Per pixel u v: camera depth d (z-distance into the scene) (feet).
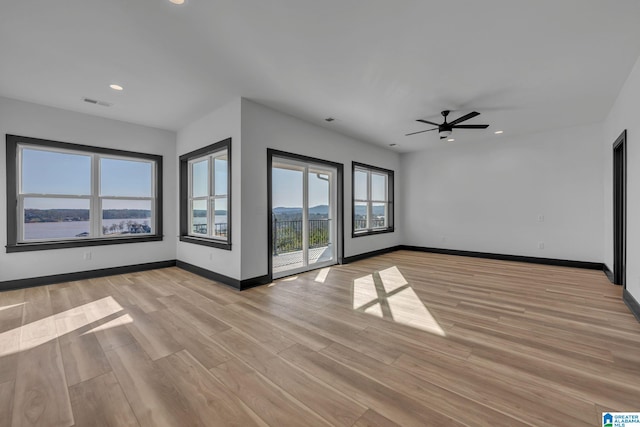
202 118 15.06
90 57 9.25
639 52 9.02
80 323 8.93
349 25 7.75
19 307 10.31
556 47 8.77
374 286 13.12
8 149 12.35
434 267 17.25
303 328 8.59
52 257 13.52
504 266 17.46
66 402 5.34
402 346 7.46
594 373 6.16
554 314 9.57
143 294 11.95
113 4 6.88
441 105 13.44
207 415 5.02
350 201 18.99
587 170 16.63
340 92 12.03
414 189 23.86
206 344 7.59
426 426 4.73
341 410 5.13
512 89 11.73
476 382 5.90
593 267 16.49
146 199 16.75
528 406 5.16
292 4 6.93
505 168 19.42
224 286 13.17
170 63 9.67
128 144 15.75
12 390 5.68
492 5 6.99
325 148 17.02
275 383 5.92
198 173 16.76
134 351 7.23
